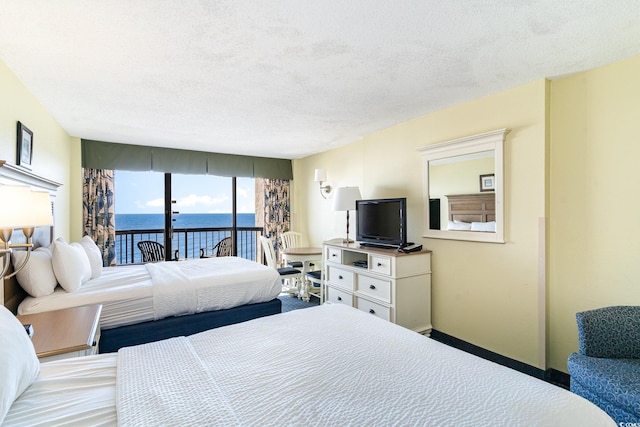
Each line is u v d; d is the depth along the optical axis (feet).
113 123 11.27
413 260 10.05
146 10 4.88
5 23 5.18
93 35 5.60
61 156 11.57
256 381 3.84
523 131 8.09
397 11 4.99
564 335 7.63
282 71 7.20
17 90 7.36
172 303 8.44
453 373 4.01
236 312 9.50
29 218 5.03
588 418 3.16
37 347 4.75
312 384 3.77
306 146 15.53
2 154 6.59
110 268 10.79
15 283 6.84
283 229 18.86
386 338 5.12
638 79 6.54
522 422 3.07
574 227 7.47
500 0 4.73
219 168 16.87
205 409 3.22
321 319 6.05
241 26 5.38
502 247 8.59
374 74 7.40
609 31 5.60
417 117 10.84
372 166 12.82
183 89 8.21
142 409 3.19
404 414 3.20
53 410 3.24
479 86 8.20
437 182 10.21
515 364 8.29
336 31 5.56
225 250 18.08
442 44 6.03
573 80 7.48
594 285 7.15
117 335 7.78
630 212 6.65
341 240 13.89
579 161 7.38
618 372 5.13
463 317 9.59
